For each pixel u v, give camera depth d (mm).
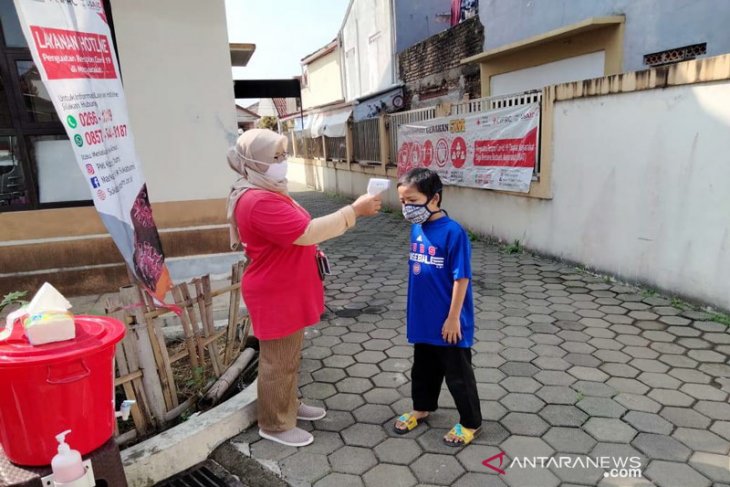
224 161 4742
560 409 2949
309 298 2646
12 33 4133
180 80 4516
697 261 4289
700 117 4094
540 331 4070
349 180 13766
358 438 2768
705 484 2305
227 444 2756
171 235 4770
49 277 4570
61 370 1705
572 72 8000
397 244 7848
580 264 5645
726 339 3756
